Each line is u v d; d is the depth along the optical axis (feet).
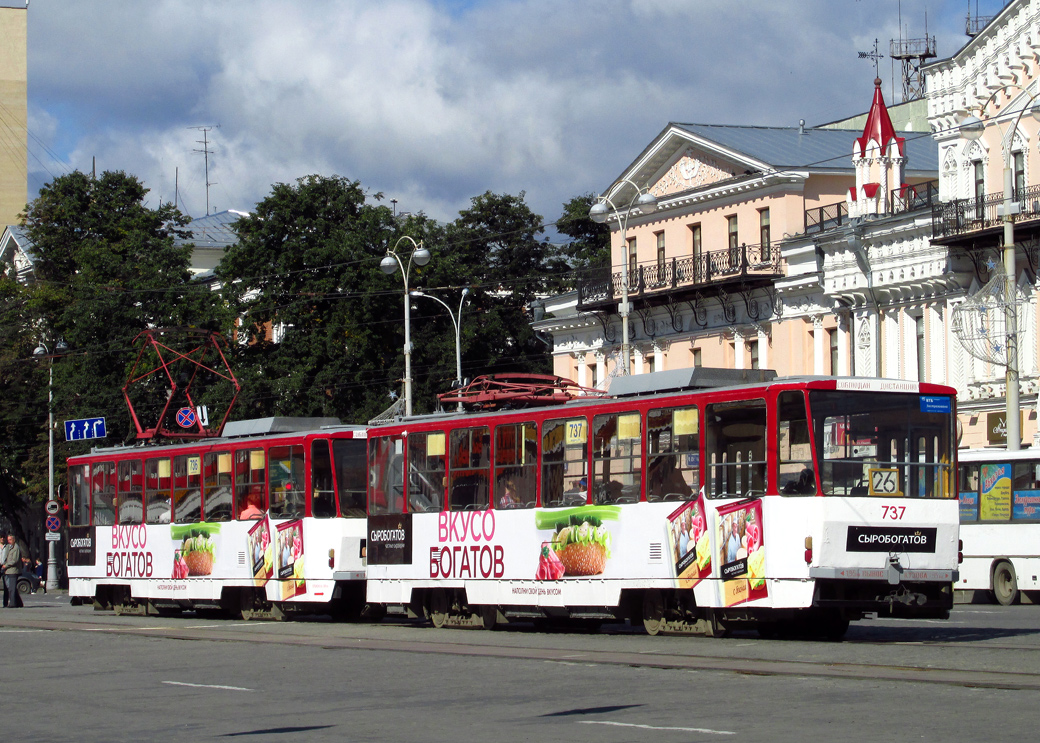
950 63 141.59
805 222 166.71
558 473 75.87
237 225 203.51
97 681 56.49
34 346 236.43
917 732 36.11
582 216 259.39
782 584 64.34
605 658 58.08
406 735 38.65
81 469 115.85
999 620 81.71
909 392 66.23
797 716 39.65
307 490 91.66
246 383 196.54
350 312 200.95
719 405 67.87
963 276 136.77
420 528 83.92
